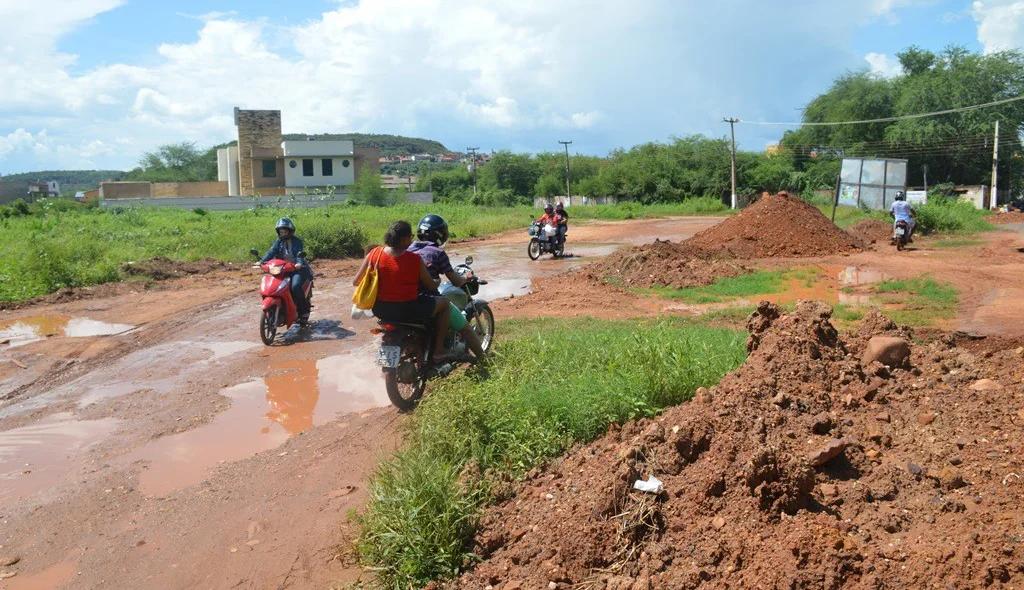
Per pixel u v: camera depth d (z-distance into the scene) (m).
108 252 17.80
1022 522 3.38
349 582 4.02
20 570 4.31
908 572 3.24
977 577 3.13
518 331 8.92
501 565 3.88
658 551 3.65
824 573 3.29
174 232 23.47
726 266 13.67
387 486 4.38
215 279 15.73
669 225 35.94
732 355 5.89
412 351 6.68
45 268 14.68
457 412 5.17
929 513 3.62
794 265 14.76
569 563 3.74
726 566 3.49
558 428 5.14
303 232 19.94
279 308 9.50
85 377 8.23
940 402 4.61
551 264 17.67
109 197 67.88
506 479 4.73
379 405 6.89
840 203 29.94
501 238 27.38
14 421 6.81
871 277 12.99
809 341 5.17
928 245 19.61
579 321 9.41
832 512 3.72
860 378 5.02
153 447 6.07
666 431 4.45
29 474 5.62
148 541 4.58
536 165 81.44
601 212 46.91
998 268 14.30
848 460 4.12
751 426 4.39
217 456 5.84
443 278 7.90
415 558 3.94
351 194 57.28
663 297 11.71
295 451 5.85
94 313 12.03
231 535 4.61
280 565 4.24
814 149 64.69
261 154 62.19
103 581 4.18
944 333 8.19
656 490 3.96
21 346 9.74
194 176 97.88
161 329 10.63
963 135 51.00
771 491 3.74
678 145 65.62
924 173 52.44
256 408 6.95
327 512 4.81
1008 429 4.16
